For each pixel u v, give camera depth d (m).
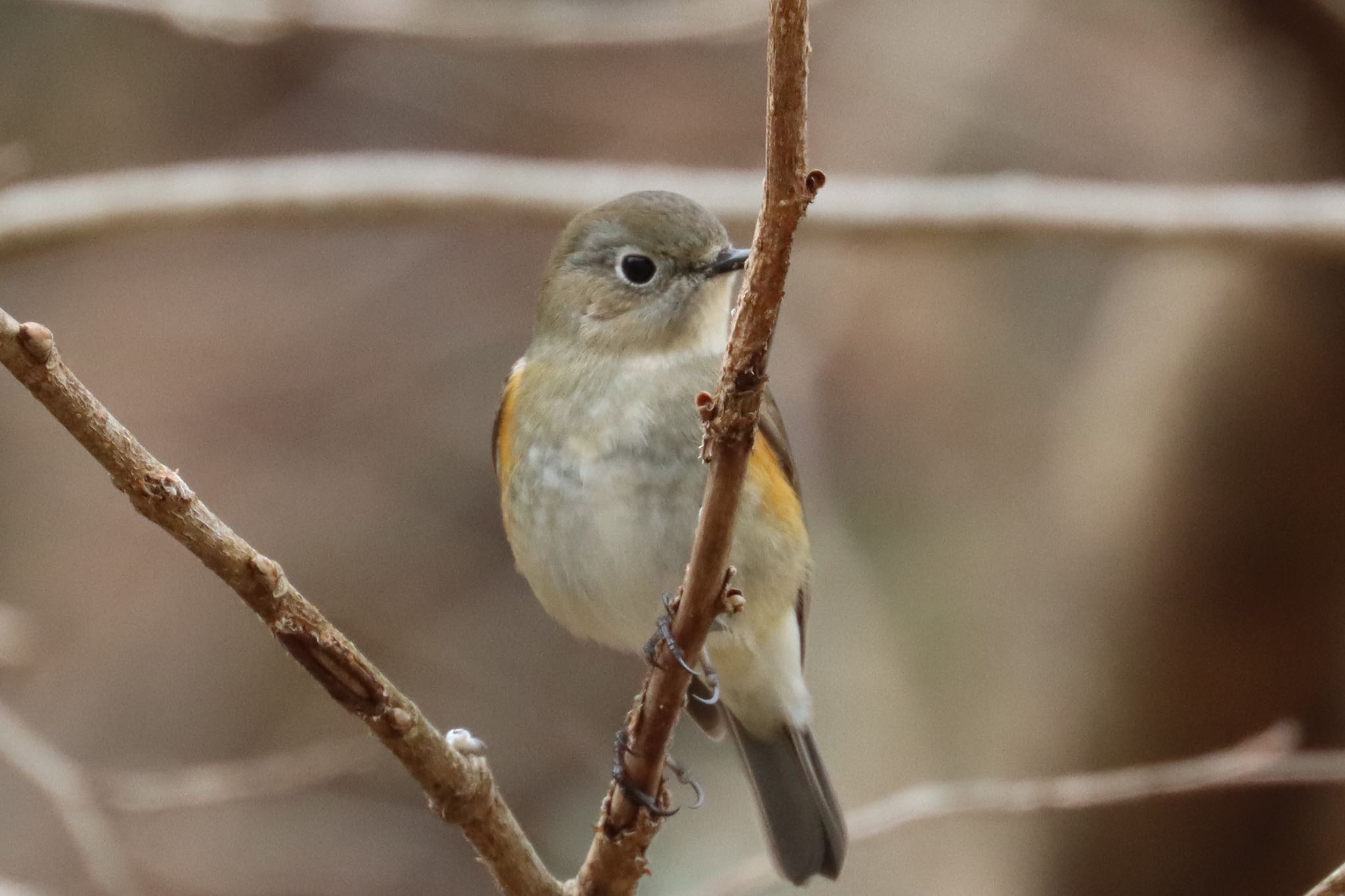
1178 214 8.88
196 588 13.25
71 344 13.62
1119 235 8.92
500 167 9.25
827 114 14.02
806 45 3.87
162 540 13.31
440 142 14.05
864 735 12.22
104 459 3.90
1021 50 13.75
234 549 4.07
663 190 8.17
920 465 13.48
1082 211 8.95
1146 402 10.45
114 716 12.67
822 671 12.67
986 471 13.39
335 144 14.05
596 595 6.73
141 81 13.85
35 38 13.68
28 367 3.79
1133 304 11.16
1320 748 10.15
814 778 7.16
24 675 12.61
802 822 7.16
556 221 9.27
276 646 13.12
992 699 11.94
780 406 13.08
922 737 11.99
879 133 13.92
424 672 13.12
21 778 11.73
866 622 12.70
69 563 13.14
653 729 4.82
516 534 6.95
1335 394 9.87
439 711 12.93
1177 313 10.49
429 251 14.27
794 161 3.95
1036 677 10.98
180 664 12.98
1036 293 13.91
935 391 13.68
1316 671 10.16
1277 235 8.80
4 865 11.51
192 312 13.94
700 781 11.76
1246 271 10.02
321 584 13.30
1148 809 10.19
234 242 14.12
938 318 13.76
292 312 14.04
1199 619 10.20
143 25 13.68
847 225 9.10
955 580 12.80
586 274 7.01
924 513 13.29
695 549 4.49
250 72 14.00
